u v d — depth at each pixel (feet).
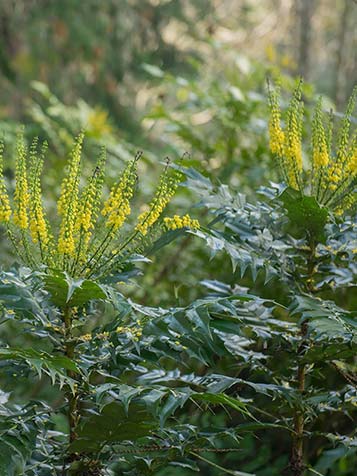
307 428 14.23
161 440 9.58
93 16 32.99
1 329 15.56
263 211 10.50
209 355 9.29
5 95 31.53
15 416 8.99
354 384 11.19
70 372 9.09
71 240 8.74
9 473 8.47
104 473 9.66
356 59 30.89
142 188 15.44
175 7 33.83
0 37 32.37
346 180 10.16
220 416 15.58
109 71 33.01
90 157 18.69
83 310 9.21
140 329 8.79
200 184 10.41
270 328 10.61
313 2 27.76
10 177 23.21
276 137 10.44
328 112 12.82
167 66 33.09
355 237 10.48
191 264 16.49
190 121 17.89
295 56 29.12
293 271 10.43
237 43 33.27
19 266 9.03
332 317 9.35
